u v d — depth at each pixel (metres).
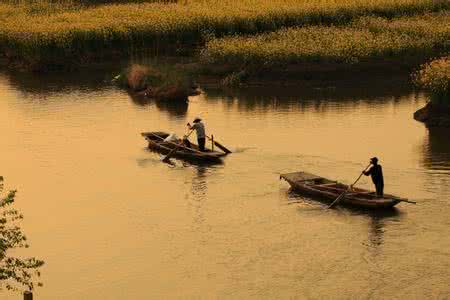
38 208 91.88
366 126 125.50
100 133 123.25
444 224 85.00
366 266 76.62
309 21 194.00
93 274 76.44
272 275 75.44
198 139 109.12
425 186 96.00
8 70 178.38
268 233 84.12
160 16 188.25
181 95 145.12
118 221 88.06
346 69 161.00
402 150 111.38
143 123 129.25
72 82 163.12
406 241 81.50
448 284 73.12
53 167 106.62
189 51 181.88
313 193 93.25
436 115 126.69
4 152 113.50
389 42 164.88
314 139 117.88
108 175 103.00
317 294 71.88
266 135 120.50
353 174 100.94
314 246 80.94
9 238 57.31
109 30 179.38
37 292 73.25
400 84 158.25
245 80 159.12
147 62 166.12
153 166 106.38
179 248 81.31
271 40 170.25
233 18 186.50
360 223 85.88
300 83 158.12
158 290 73.31
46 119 132.12
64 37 175.75
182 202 93.00
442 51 171.38
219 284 74.06
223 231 84.94
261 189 96.50
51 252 80.69
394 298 71.00
